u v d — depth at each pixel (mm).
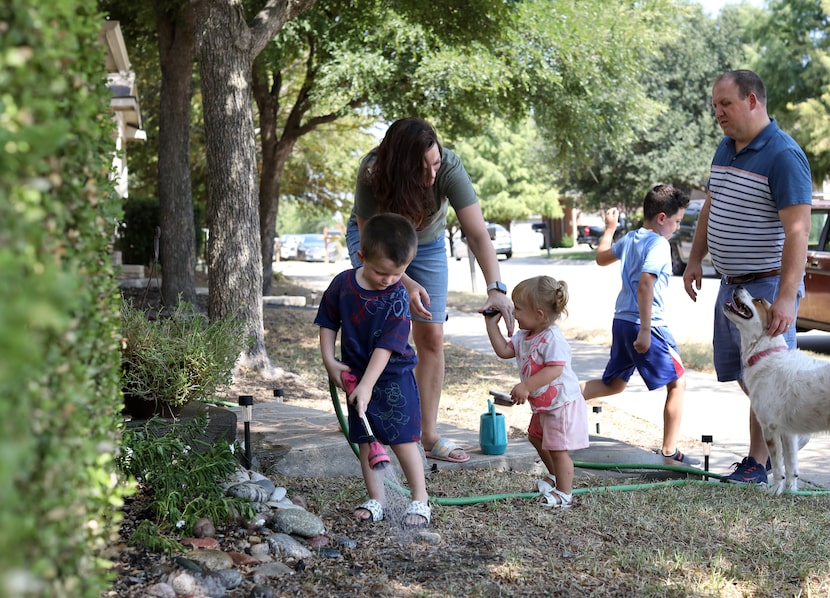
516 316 4141
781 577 3289
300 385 7523
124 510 3594
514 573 3205
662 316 5441
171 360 4422
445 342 11766
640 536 3727
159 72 20281
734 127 4695
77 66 1780
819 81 28531
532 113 16891
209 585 2912
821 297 10344
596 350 10906
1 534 1134
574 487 4645
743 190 4711
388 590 3012
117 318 2244
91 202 1880
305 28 13352
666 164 34719
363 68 13406
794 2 28672
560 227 55844
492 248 4285
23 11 1386
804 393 4398
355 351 3670
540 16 14133
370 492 3857
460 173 4195
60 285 1259
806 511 4188
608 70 15828
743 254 4809
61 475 1595
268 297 14992
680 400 5477
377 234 3475
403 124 3941
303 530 3477
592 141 17125
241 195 7543
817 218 10664
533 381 4070
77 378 1748
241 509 3547
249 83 7625
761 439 4930
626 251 5578
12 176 1305
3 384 1117
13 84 1373
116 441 2445
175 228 12031
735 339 4973
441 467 4809
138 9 13633
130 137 18250
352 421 3736
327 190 23469
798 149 4602
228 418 4211
